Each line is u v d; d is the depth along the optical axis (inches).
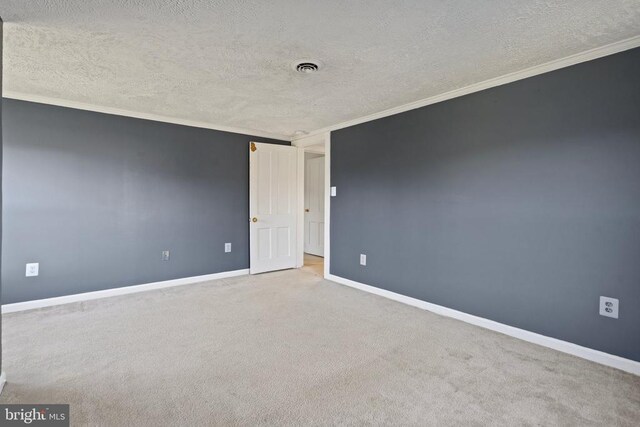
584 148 90.0
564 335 94.7
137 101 132.4
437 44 84.9
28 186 126.8
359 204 158.7
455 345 98.9
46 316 119.8
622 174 84.4
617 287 85.4
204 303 136.3
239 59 93.4
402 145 138.3
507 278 106.3
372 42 84.0
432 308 128.2
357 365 87.0
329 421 65.4
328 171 176.4
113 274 145.6
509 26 76.2
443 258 124.2
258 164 185.9
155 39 82.3
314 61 94.7
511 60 94.0
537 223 99.2
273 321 117.2
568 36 80.5
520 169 102.5
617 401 71.7
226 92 120.8
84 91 120.7
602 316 87.9
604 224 87.3
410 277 136.1
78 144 136.3
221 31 78.6
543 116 97.4
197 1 66.6
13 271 124.5
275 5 68.3
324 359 90.2
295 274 187.8
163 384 77.5
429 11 70.4
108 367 84.8
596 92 87.9
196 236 168.7
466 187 116.5
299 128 178.5
